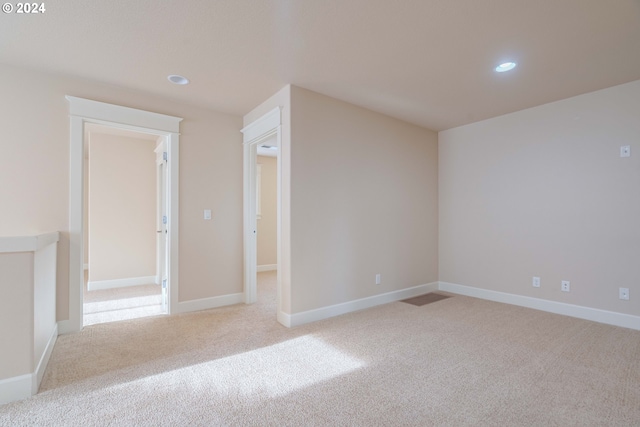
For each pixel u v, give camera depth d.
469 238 4.16
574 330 2.82
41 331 2.02
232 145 3.76
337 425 1.54
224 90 3.08
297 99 2.98
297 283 2.98
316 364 2.17
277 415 1.62
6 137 2.53
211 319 3.15
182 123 3.40
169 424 1.54
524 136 3.62
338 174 3.31
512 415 1.62
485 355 2.31
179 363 2.19
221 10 1.87
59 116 2.74
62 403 1.71
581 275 3.20
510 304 3.71
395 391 1.84
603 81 2.88
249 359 2.25
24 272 1.76
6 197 2.53
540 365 2.15
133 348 2.44
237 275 3.77
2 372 1.70
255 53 2.38
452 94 3.17
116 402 1.72
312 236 3.09
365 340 2.59
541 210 3.48
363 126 3.56
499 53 2.38
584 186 3.18
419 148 4.25
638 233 2.86
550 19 1.96
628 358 2.26
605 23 1.99
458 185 4.30
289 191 2.94
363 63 2.54
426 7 1.85
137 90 3.07
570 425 1.54
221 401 1.73
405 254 4.03
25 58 2.45
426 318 3.18
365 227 3.58
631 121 2.90
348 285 3.40
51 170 2.70
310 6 1.84
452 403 1.72
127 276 4.77
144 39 2.19
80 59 2.47
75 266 2.79
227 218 3.70
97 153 4.61
